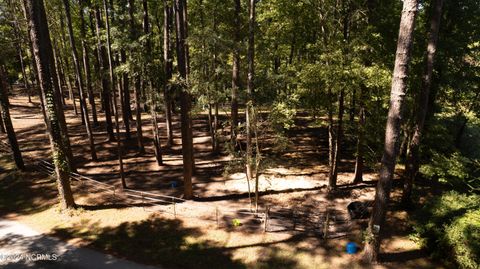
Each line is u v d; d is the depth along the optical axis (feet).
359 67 45.88
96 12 67.00
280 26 73.92
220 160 73.92
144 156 76.95
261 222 49.75
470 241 37.24
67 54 105.09
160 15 88.74
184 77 51.88
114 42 59.11
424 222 44.75
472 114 70.59
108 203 55.57
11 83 168.14
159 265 40.52
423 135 55.98
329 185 58.39
